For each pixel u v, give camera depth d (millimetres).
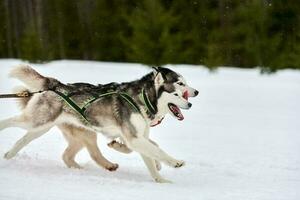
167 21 34594
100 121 8234
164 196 6625
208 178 8094
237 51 40844
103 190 6734
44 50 34031
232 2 39781
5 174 7359
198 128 13570
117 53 46562
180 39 36125
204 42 40125
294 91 23828
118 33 45062
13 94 8484
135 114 8031
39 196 6141
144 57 34062
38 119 8359
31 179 7129
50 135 11250
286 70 34750
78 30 49250
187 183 7703
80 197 6230
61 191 6496
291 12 36406
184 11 41219
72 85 8492
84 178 7430
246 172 8602
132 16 35875
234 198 6707
